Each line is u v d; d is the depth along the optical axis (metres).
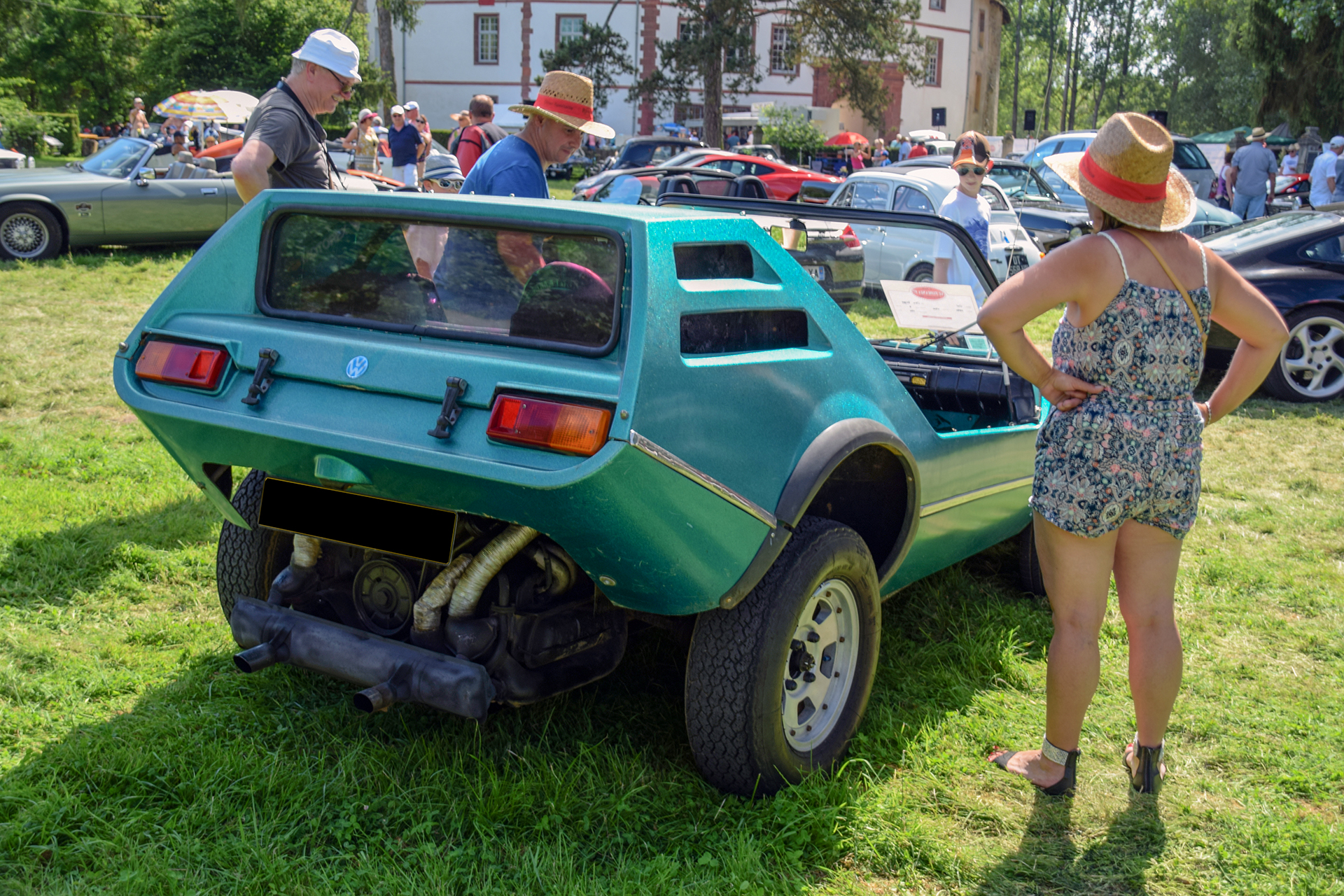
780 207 3.87
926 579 4.27
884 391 3.01
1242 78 59.81
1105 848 2.63
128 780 2.59
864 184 11.22
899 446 2.89
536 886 2.32
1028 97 85.00
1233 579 4.45
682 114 40.75
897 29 33.12
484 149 7.18
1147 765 2.78
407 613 2.70
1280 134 30.83
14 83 36.03
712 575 2.42
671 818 2.61
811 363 2.71
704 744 2.62
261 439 2.42
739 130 39.59
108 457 5.32
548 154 4.45
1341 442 6.80
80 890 2.19
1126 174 2.42
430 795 2.59
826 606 2.87
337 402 2.38
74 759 2.62
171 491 4.83
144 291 10.14
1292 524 5.21
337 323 2.66
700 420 2.30
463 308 2.53
